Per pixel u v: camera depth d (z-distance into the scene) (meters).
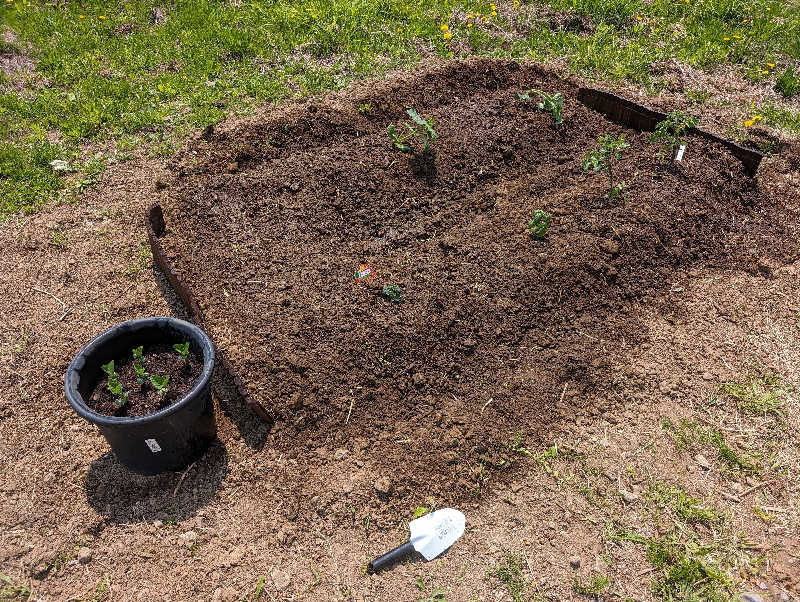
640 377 1.98
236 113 3.00
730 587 1.52
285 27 3.67
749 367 2.01
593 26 3.81
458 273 2.19
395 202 2.46
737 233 2.48
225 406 1.86
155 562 1.57
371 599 1.52
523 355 2.02
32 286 2.20
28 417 1.84
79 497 1.68
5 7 3.79
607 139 2.58
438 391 1.91
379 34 3.63
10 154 2.70
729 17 3.88
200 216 2.40
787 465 1.76
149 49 3.47
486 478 1.74
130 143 2.82
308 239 2.33
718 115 3.11
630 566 1.57
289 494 1.69
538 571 1.56
